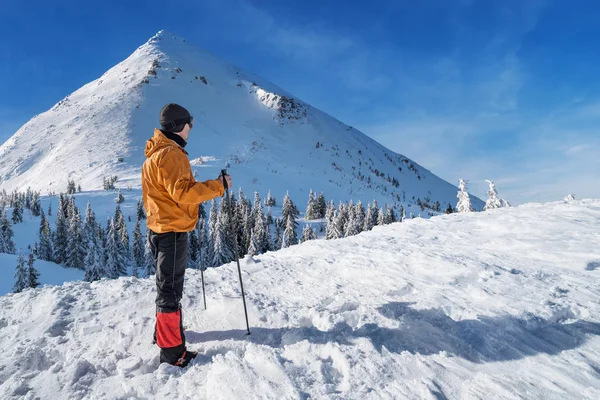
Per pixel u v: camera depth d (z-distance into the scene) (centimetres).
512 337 268
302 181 16488
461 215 870
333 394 214
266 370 243
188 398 230
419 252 516
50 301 412
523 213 757
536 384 211
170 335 269
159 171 273
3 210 6775
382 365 243
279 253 675
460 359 249
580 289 351
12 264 4944
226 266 555
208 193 286
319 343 279
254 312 352
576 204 777
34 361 289
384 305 346
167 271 278
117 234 5528
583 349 247
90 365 275
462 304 332
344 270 480
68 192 11256
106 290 445
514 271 416
